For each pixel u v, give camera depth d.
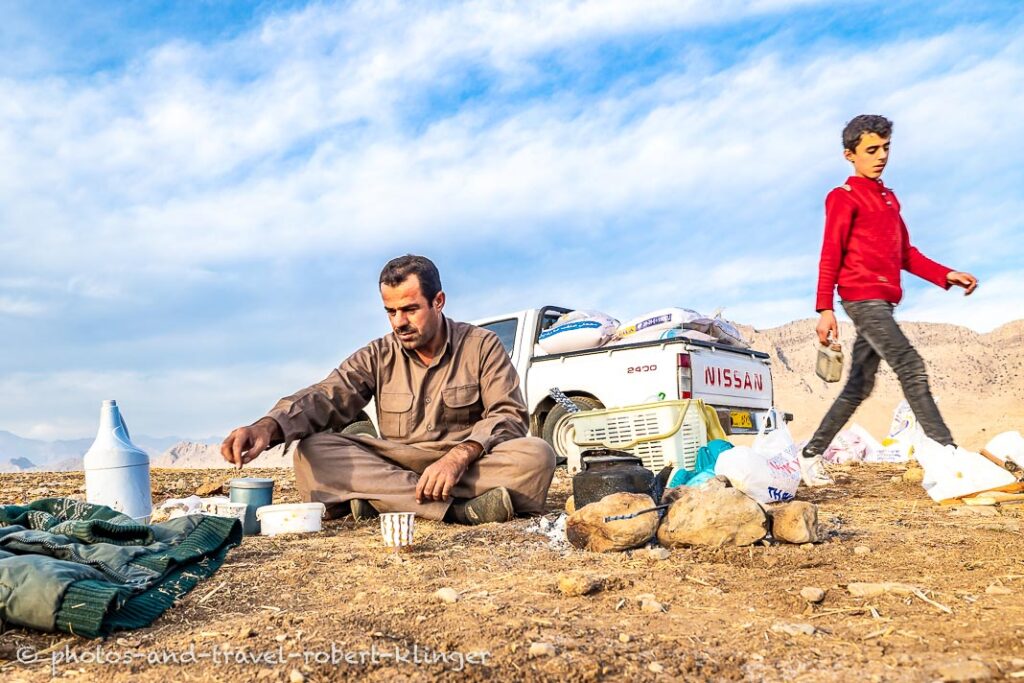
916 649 2.14
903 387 5.08
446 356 5.10
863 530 3.98
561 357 8.69
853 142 5.05
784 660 2.11
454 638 2.31
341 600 2.81
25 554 2.93
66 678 2.16
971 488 4.93
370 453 5.00
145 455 4.32
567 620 2.48
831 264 5.08
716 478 3.95
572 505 4.53
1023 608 2.45
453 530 4.43
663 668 2.07
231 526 3.71
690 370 7.82
